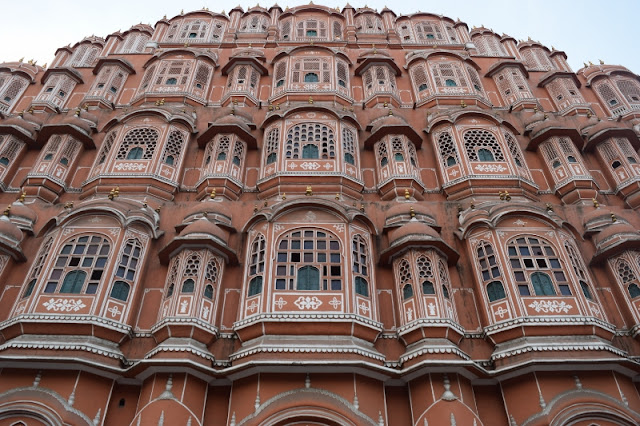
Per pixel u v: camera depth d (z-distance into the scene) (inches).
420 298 543.8
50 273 548.1
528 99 904.3
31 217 641.6
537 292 550.0
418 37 1111.0
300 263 567.2
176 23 1123.9
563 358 488.7
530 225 612.7
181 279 556.7
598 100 954.1
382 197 711.7
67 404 466.0
